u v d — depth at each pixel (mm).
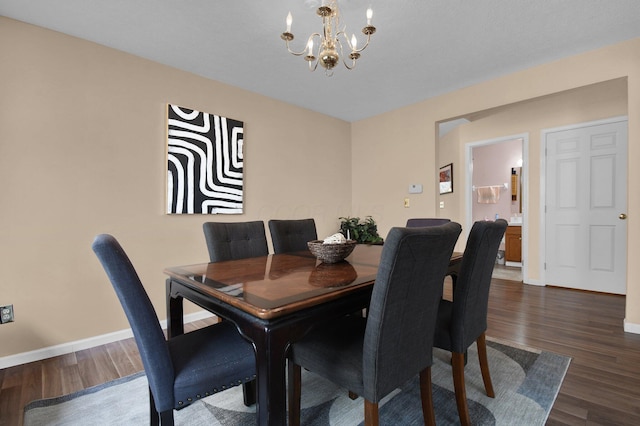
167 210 2795
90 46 2422
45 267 2240
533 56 2703
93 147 2436
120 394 1757
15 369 2061
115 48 2529
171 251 2846
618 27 2285
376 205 4297
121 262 1009
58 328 2283
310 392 1781
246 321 1090
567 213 3926
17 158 2137
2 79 2086
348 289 1240
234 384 1205
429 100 3688
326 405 1657
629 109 2471
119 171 2559
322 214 4195
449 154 5414
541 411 1572
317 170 4141
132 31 2293
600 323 2752
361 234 4102
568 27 2281
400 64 2828
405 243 1017
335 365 1197
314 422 1520
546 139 4070
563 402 1644
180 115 2867
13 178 2123
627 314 2557
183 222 2922
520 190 5816
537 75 2869
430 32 2334
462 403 1433
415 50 2590
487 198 6133
